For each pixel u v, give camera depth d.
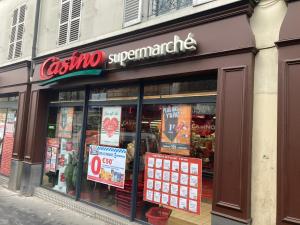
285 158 3.56
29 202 7.05
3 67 9.41
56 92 7.79
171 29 4.96
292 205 3.45
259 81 3.99
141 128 5.64
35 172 7.73
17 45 9.23
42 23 8.39
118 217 5.62
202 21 4.56
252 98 3.99
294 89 3.58
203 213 4.57
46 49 8.03
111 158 6.09
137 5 5.78
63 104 7.48
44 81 7.50
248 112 3.94
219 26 4.38
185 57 4.68
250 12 4.13
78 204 6.39
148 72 5.26
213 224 4.08
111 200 5.98
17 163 8.10
